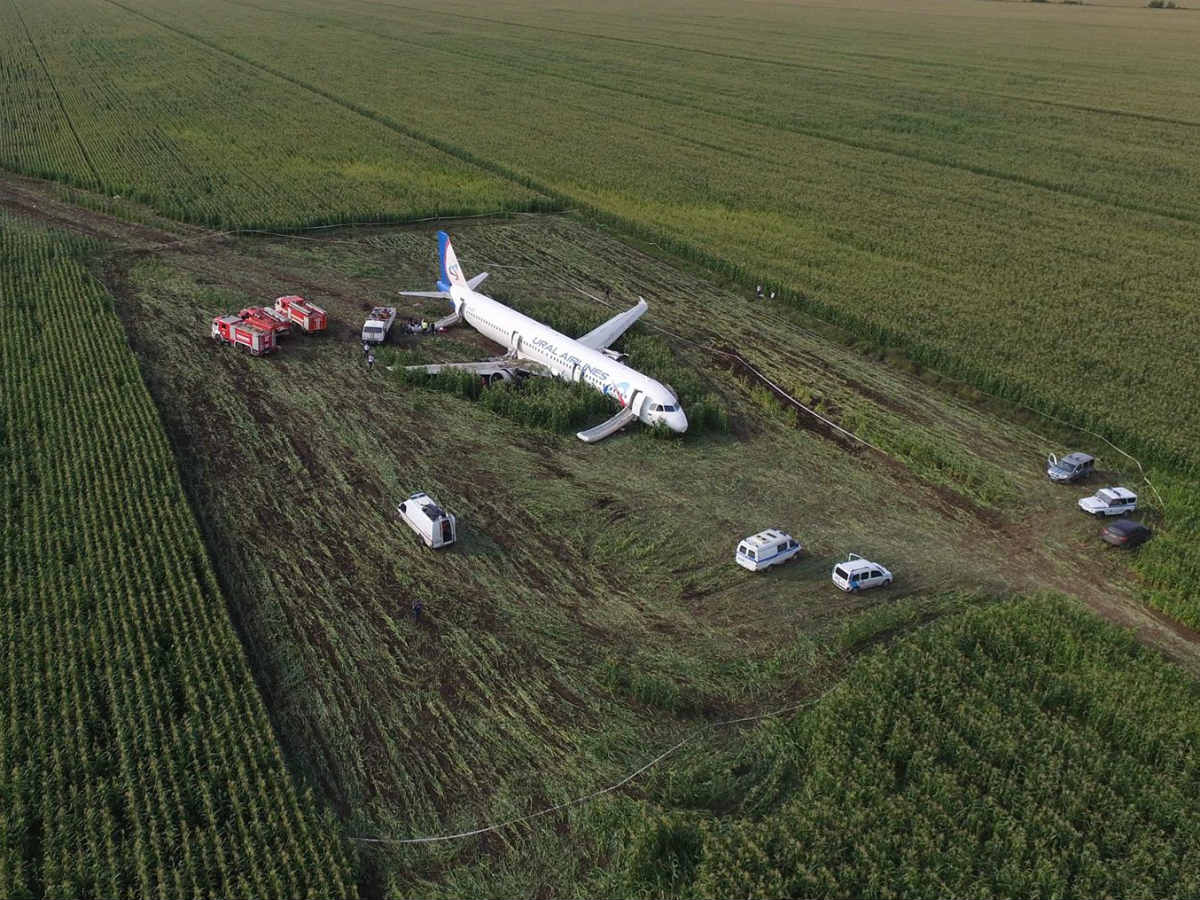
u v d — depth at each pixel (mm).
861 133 155625
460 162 133125
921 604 46906
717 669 42000
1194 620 45688
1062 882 31297
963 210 115812
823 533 52938
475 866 32438
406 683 40406
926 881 31594
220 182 116438
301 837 32625
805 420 66375
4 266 86062
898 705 38938
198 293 83750
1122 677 40406
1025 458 61812
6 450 55500
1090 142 149875
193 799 33812
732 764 36875
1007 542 52688
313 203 109500
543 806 34844
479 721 38594
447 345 76125
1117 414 64812
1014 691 39375
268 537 50031
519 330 71812
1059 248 102250
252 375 69062
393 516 52594
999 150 145125
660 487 56906
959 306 84562
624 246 103875
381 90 180000
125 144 132000
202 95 169125
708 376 72625
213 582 45000
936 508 55969
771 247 100625
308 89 180375
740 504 55500
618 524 52812
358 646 42375
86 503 50781
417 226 107375
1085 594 48312
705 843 32750
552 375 68875
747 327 82688
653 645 43375
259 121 150750
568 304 85438
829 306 83688
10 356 67938
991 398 69750
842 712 38438
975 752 36062
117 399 62312
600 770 36500
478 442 61312
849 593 47500
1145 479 58500
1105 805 34281
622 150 141375
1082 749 36594
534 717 38969
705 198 119062
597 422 64750
